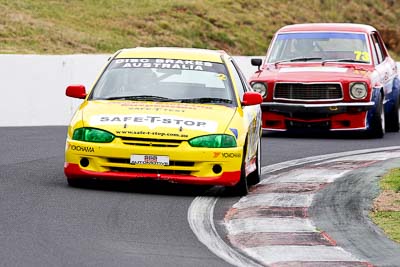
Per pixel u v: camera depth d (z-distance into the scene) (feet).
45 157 134.82
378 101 176.24
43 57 193.06
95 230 84.07
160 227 87.04
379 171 124.57
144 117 105.50
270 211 97.19
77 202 97.71
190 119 105.81
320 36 185.78
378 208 98.48
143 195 104.22
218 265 72.28
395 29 482.28
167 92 111.86
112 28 377.09
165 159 102.94
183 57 116.78
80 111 108.37
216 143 103.71
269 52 185.88
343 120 173.27
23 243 77.30
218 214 95.55
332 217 93.97
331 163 135.23
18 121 190.08
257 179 117.50
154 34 384.27
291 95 173.88
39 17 361.92
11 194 101.45
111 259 72.95
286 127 175.22
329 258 75.82
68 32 351.87
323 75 174.09
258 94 112.78
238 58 238.48
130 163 103.14
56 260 71.77
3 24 337.93
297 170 127.85
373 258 76.07
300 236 84.48
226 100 112.16
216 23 413.59
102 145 103.40
